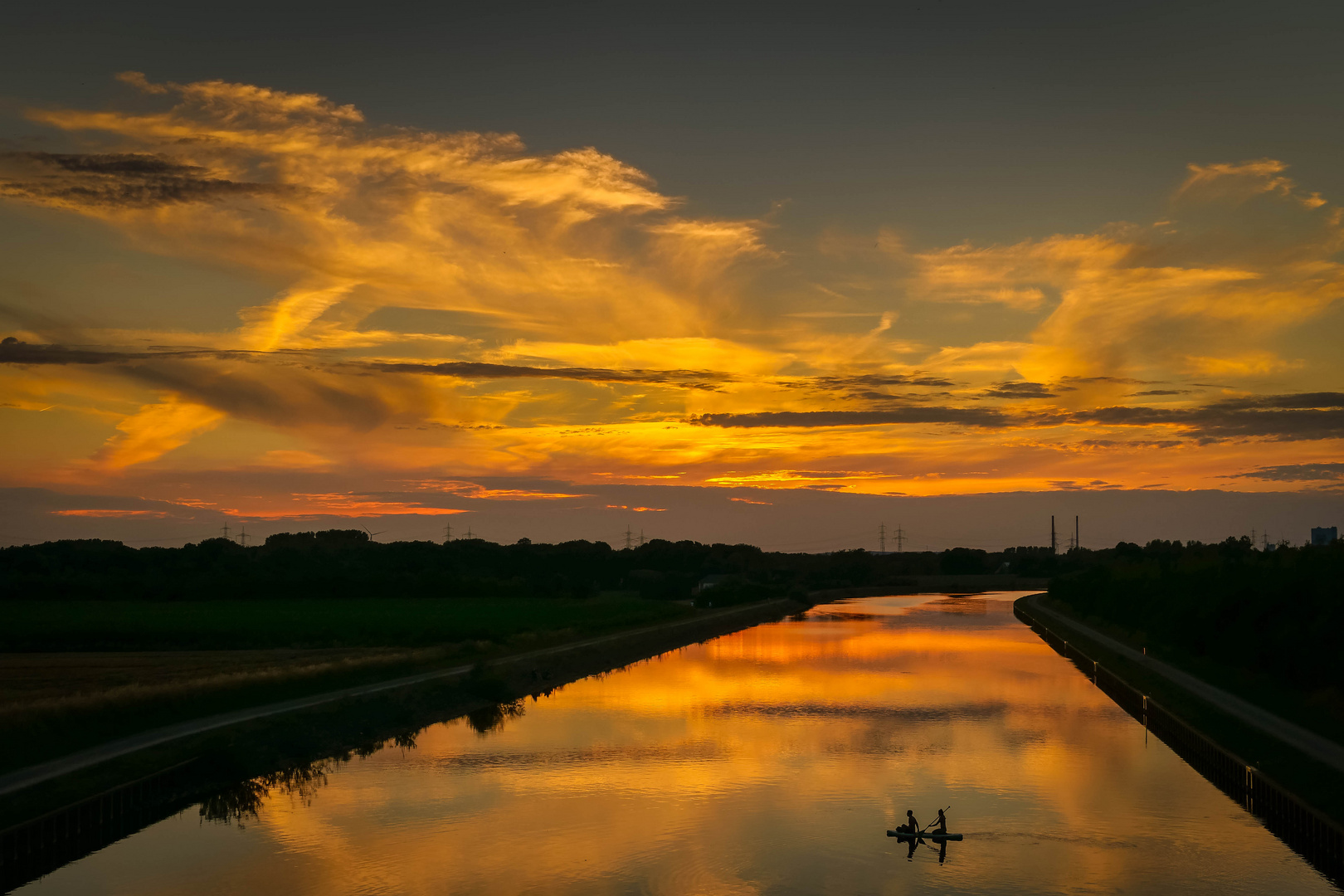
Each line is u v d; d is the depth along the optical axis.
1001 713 68.50
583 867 37.34
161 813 43.81
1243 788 45.59
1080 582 163.12
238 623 111.44
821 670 94.81
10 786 39.62
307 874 36.66
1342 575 63.25
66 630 99.56
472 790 47.94
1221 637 72.81
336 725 57.69
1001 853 38.69
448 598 171.25
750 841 40.12
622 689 82.25
